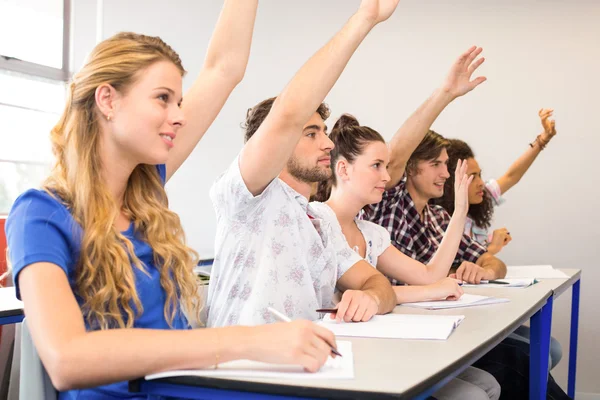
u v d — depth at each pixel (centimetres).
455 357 111
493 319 158
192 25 442
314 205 200
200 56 442
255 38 429
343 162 206
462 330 141
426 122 250
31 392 104
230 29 152
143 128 116
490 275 253
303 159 177
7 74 421
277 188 167
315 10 421
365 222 224
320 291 177
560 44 384
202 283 209
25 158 431
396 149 256
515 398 224
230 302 164
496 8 392
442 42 400
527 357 226
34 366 105
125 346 93
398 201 269
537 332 212
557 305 384
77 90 117
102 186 116
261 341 96
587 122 379
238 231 163
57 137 118
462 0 397
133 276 116
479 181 334
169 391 97
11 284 296
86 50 454
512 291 221
